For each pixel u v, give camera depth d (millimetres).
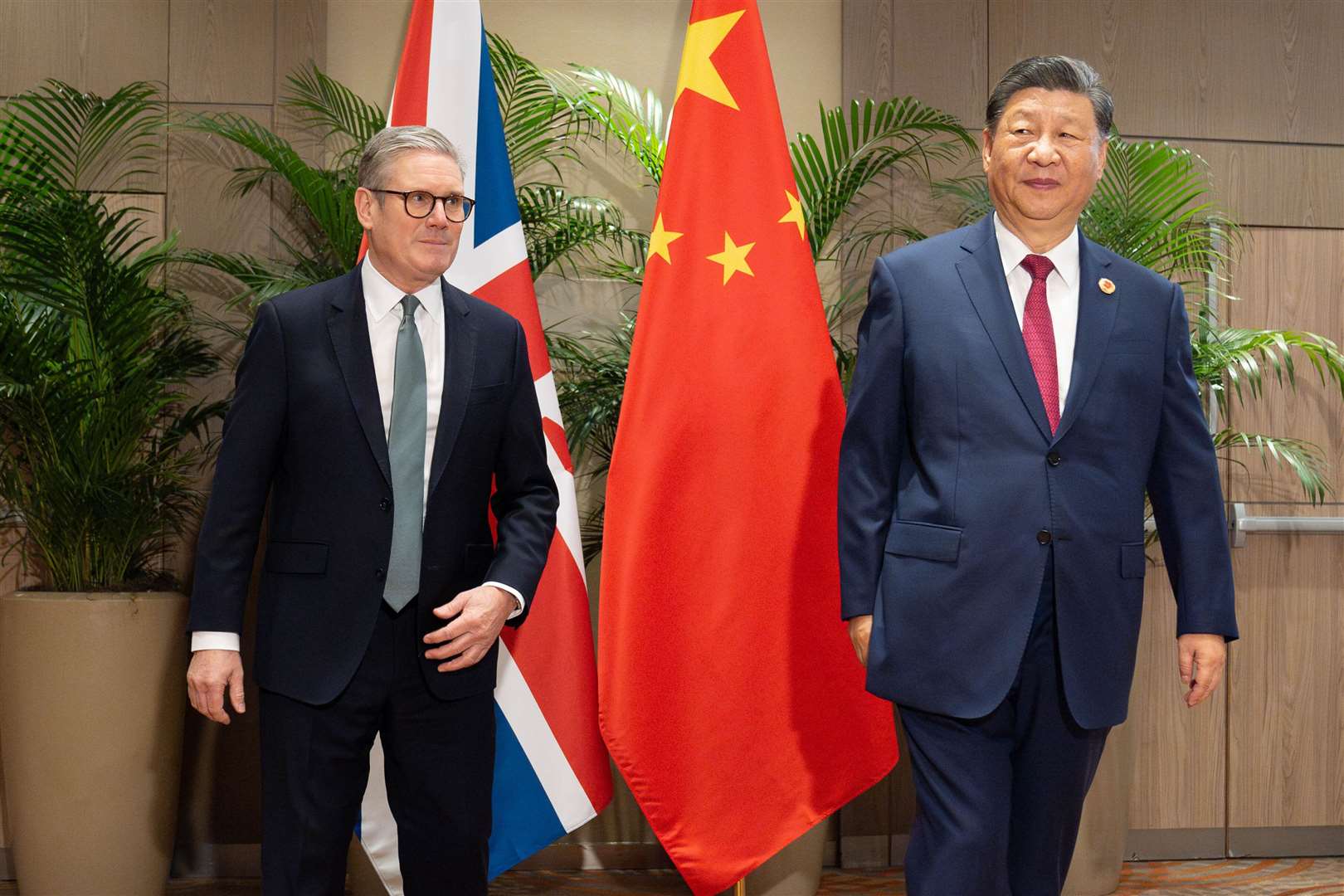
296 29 3271
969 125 3416
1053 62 1877
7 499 2939
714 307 2643
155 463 2969
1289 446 3234
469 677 1927
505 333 2047
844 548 1912
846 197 3094
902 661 1796
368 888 2906
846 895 3053
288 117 3256
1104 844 3041
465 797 1933
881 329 1912
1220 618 1842
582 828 3340
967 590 1771
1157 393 1868
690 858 2547
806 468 2615
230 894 3031
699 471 2600
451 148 1975
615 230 3184
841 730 2604
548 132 3385
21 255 2875
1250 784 3488
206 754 3201
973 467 1801
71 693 2725
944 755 1784
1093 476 1802
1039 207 1840
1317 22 3521
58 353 2916
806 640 2600
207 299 3229
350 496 1863
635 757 2539
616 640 2557
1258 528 3467
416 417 1920
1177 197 3432
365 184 1943
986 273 1879
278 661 1852
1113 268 1910
